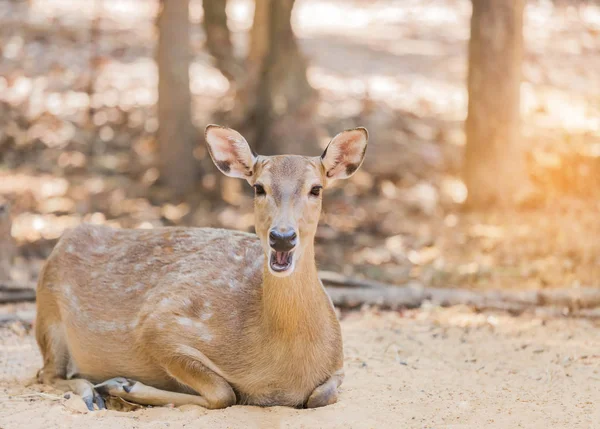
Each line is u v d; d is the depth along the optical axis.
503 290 11.28
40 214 16.23
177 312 6.97
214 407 6.80
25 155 19.03
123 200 17.09
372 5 34.31
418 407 7.03
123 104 21.42
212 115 19.62
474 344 9.04
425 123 20.64
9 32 25.42
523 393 7.44
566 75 22.23
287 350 6.68
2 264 11.60
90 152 19.23
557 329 9.59
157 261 7.45
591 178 16.08
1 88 21.67
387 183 17.52
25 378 7.93
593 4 27.25
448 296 10.57
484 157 15.46
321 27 30.92
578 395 7.39
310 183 6.52
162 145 17.78
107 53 24.52
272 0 18.94
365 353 8.66
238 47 25.50
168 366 6.95
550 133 18.47
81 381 7.43
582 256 12.65
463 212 15.73
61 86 22.09
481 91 15.38
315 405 6.91
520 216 14.88
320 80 23.42
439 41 28.72
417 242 14.31
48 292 7.72
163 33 17.56
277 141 18.05
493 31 15.13
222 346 6.86
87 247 7.76
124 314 7.28
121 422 6.60
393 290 10.71
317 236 15.05
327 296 7.14
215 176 18.19
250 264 7.19
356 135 6.93
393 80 23.94
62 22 27.02
